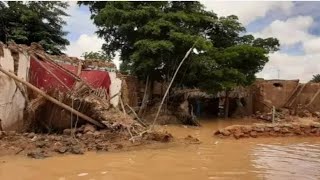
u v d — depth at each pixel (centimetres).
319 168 1150
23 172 961
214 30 2994
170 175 1005
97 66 2075
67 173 976
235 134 1870
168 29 2473
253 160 1267
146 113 2522
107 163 1120
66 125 1538
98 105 1545
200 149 1473
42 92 1398
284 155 1396
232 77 2717
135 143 1416
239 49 2741
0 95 1367
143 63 2423
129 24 2478
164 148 1432
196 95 3150
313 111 3403
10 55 1452
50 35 2908
